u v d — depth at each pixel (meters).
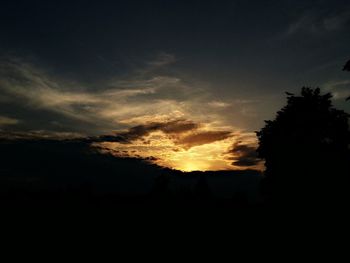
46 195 36.75
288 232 17.97
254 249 19.34
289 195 18.72
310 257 16.14
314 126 19.38
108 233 24.86
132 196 38.44
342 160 18.48
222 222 27.56
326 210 17.34
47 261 16.89
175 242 22.69
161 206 34.38
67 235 23.31
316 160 18.50
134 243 22.23
